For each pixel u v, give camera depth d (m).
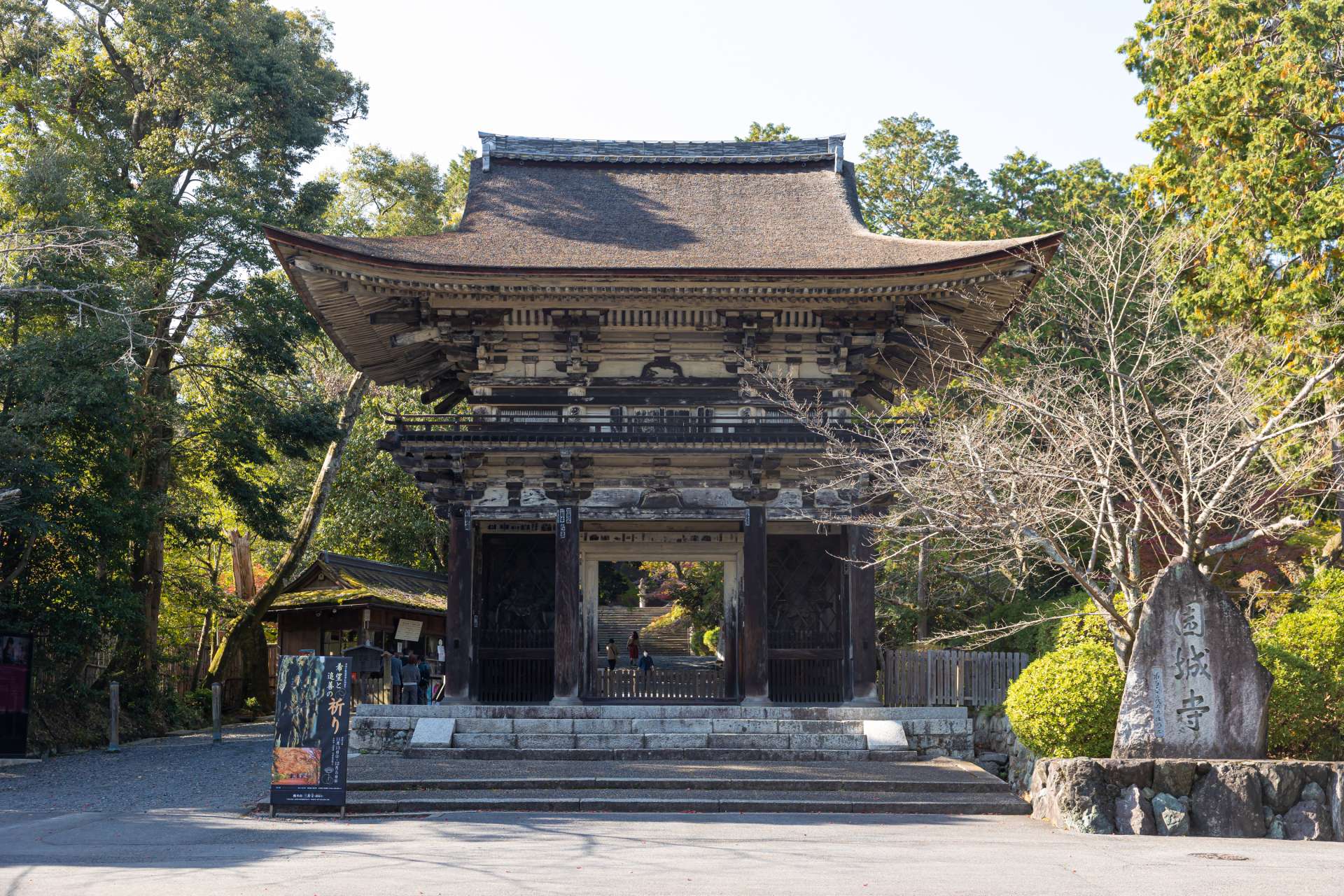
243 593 46.72
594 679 27.81
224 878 12.20
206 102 38.38
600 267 24.48
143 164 38.50
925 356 28.47
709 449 25.33
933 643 33.00
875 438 24.83
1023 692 20.52
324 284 25.73
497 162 32.19
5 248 28.44
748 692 25.25
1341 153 25.34
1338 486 21.72
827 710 24.50
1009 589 31.64
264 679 44.84
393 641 43.62
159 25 37.66
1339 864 13.50
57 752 30.09
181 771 24.80
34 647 31.22
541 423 26.36
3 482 28.31
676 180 32.00
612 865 13.06
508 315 26.84
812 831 16.20
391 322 27.11
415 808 18.30
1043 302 29.44
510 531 28.36
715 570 51.84
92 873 12.66
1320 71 24.39
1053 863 13.38
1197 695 17.92
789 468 26.48
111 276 33.53
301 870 12.75
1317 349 23.58
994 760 24.45
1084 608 26.31
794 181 32.00
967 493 20.09
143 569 38.28
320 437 39.38
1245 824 16.55
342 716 18.00
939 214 44.28
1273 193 24.89
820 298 25.75
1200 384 21.44
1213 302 26.00
